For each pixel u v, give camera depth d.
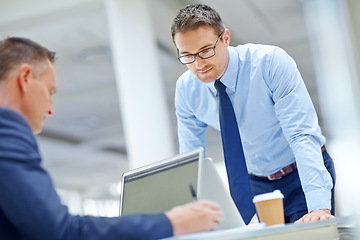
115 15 4.84
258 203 1.55
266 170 2.21
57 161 13.56
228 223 1.55
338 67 4.54
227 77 2.03
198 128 2.32
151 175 1.60
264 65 2.00
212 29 1.84
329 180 1.80
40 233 1.20
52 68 1.43
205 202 1.34
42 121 1.40
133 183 1.65
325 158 2.07
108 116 10.22
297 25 6.29
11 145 1.20
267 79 2.00
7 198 1.18
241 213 1.94
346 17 4.62
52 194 1.24
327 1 4.74
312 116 1.92
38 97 1.36
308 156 1.81
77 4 4.93
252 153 2.20
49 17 5.12
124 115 4.82
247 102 2.08
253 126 2.12
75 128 10.84
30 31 5.52
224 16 5.86
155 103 4.75
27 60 1.35
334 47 4.62
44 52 1.41
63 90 8.30
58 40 6.13
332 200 2.06
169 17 5.61
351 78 4.40
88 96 8.44
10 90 1.32
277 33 6.57
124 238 1.26
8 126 1.22
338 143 3.44
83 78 7.83
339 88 4.39
